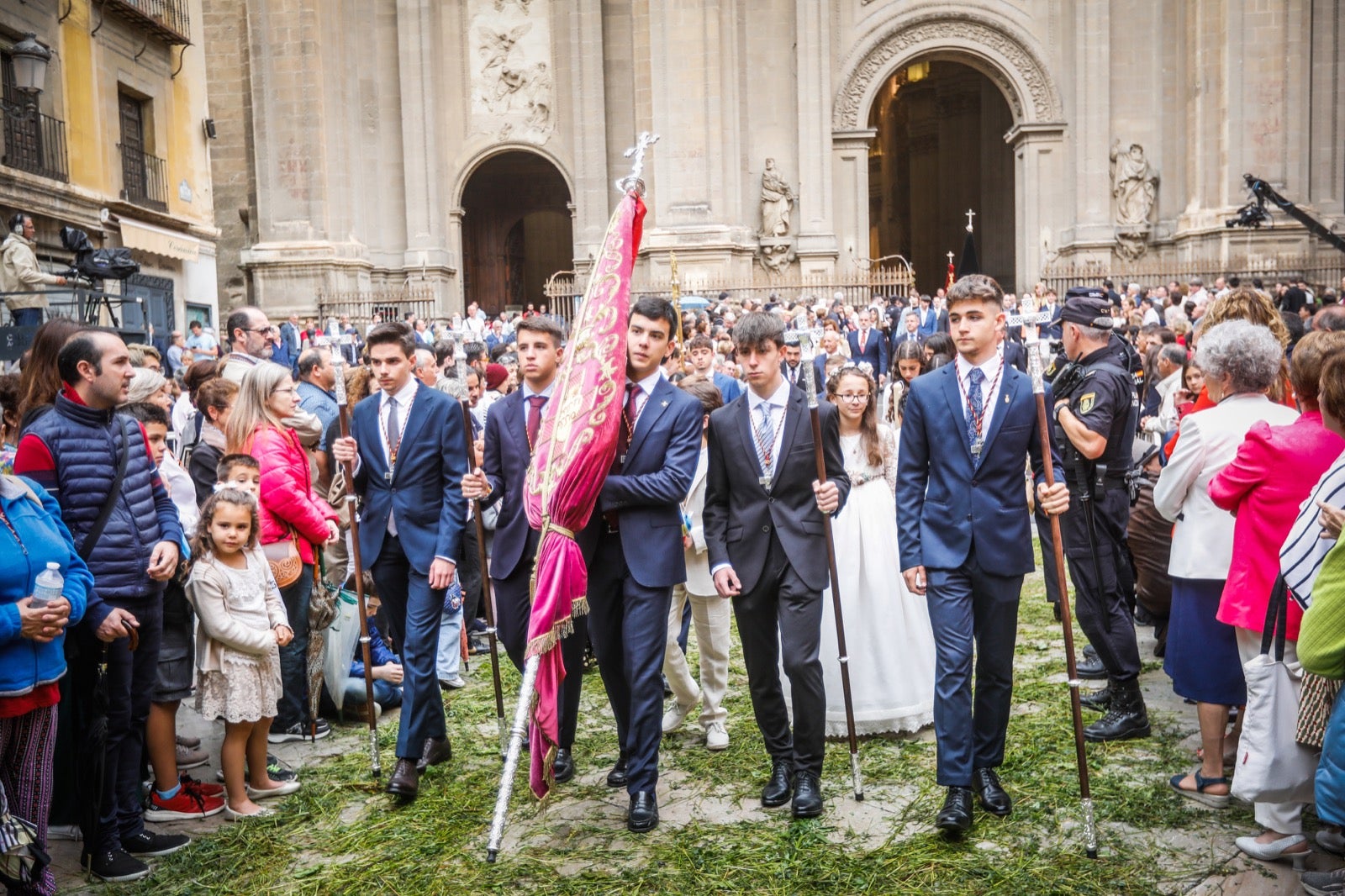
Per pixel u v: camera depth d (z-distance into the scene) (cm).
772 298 2553
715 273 2717
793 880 433
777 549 503
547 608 466
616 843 473
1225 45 2562
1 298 1239
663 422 507
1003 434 476
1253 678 429
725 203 2778
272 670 523
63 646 436
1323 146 2608
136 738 479
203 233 2150
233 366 781
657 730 496
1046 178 2842
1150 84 2769
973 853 450
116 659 453
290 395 608
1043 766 536
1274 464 439
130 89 1903
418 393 566
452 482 554
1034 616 838
